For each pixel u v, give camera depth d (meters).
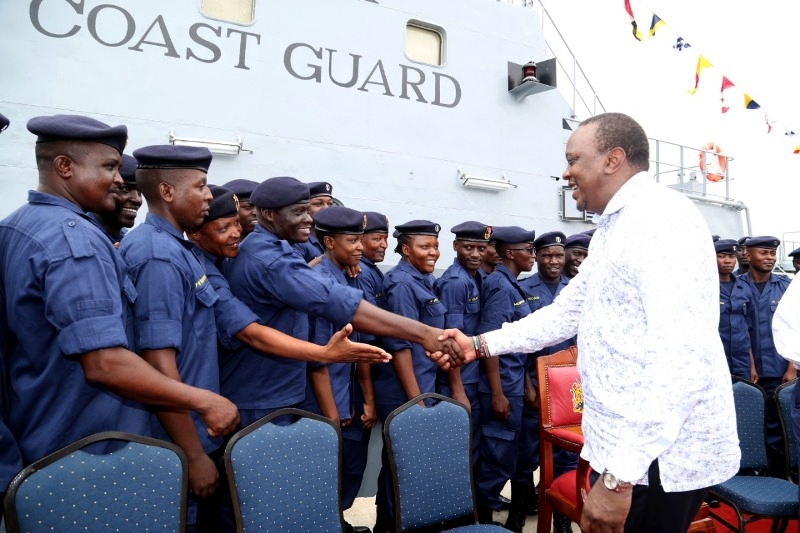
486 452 3.33
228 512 2.17
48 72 3.40
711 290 1.41
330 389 2.60
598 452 1.53
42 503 1.45
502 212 5.00
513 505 3.42
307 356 1.96
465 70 4.93
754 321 4.70
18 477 1.44
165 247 1.81
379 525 3.09
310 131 4.17
